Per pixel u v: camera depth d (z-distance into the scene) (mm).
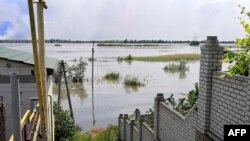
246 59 4648
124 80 39250
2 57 10617
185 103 10406
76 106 26344
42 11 5699
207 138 5938
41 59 5770
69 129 14133
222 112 5535
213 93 5883
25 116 5879
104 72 48531
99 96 30516
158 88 34594
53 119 12938
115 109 25125
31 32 4625
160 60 75875
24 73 10898
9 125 9273
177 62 70625
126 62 70750
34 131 6270
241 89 4918
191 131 6848
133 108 25406
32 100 7773
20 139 5062
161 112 9266
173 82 39125
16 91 4996
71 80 39219
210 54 5883
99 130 18078
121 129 16000
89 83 38438
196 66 61469
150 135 10531
